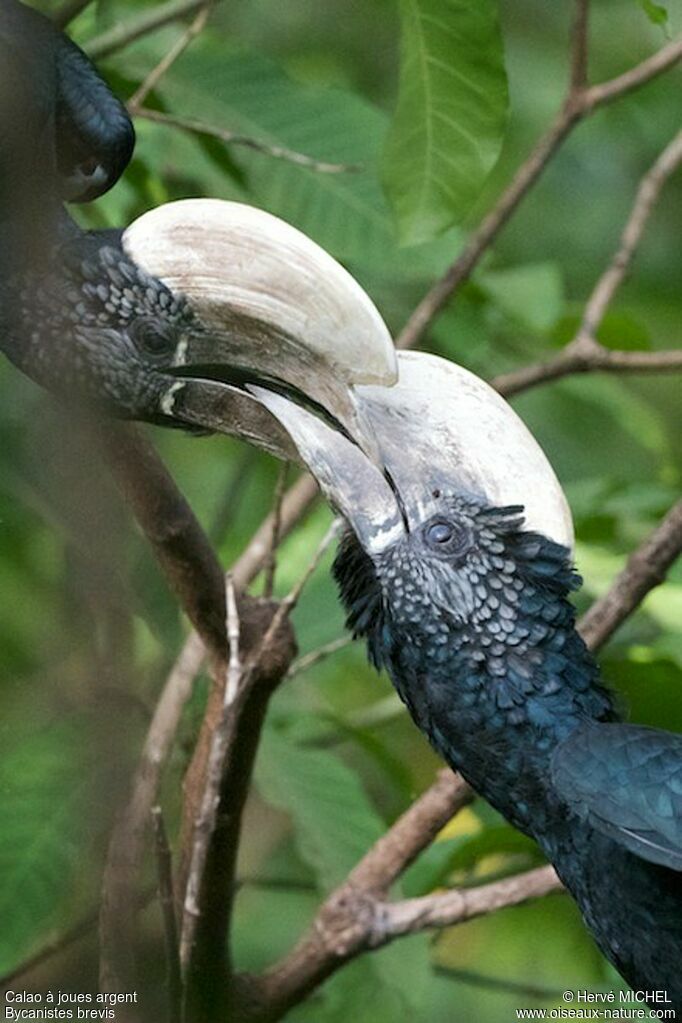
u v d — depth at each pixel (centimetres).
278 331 732
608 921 743
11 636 897
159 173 973
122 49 941
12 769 815
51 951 805
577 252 1409
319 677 1045
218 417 753
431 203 849
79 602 823
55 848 812
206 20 926
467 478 752
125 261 744
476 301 1066
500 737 753
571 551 754
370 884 810
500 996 1133
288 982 799
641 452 1290
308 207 989
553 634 752
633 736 729
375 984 883
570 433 1266
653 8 801
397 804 1005
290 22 1329
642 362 1000
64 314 744
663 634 977
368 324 727
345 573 774
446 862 892
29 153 745
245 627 761
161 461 736
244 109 997
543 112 1369
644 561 842
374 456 753
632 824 708
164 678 912
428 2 814
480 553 749
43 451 760
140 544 848
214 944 763
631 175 1426
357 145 998
